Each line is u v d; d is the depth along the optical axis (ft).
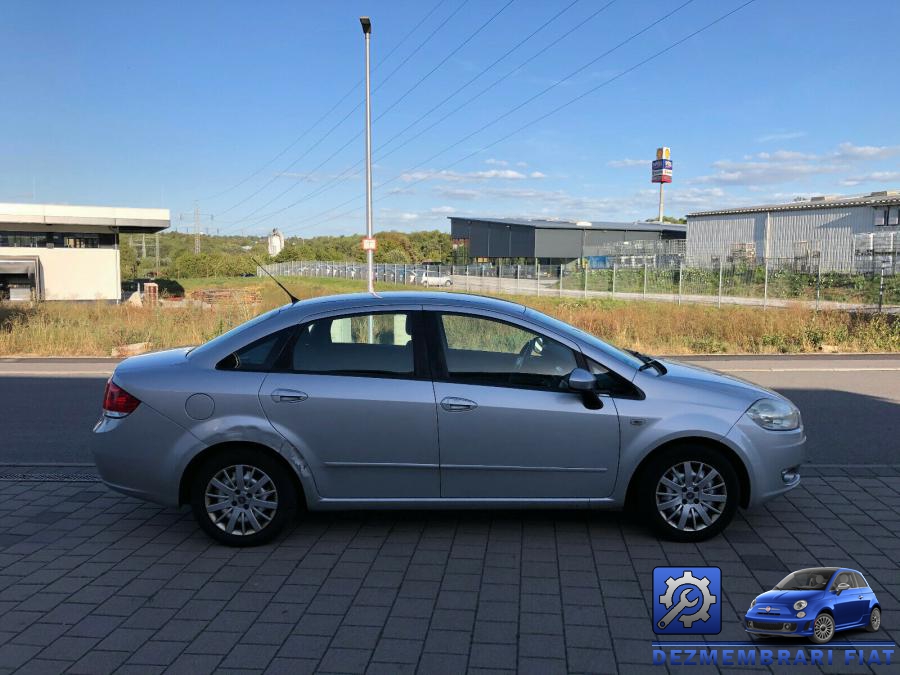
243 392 14.89
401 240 378.73
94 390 36.47
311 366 15.21
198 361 15.38
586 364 15.38
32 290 125.49
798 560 14.03
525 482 15.10
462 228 277.64
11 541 15.52
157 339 63.57
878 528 15.74
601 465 15.01
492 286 172.45
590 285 155.84
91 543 15.40
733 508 14.98
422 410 14.85
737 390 15.66
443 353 15.29
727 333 60.80
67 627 11.69
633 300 112.57
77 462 22.29
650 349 56.70
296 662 10.58
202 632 11.50
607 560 14.17
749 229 163.94
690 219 178.50
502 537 15.43
